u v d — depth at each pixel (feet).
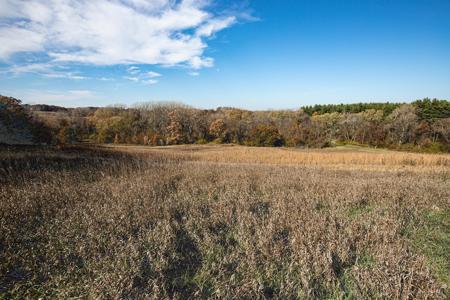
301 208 23.31
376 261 15.58
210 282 13.58
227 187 30.89
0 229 16.93
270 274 14.06
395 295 12.34
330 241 17.08
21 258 14.44
